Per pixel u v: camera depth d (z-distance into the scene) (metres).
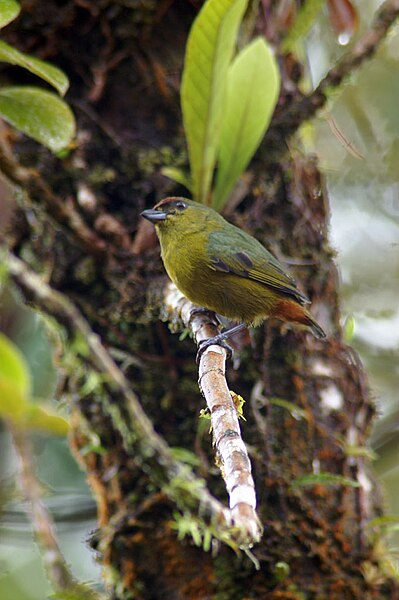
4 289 10.17
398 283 12.25
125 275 7.39
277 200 7.93
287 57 8.38
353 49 7.59
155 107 7.76
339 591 6.69
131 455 6.71
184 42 7.79
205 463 6.91
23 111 6.92
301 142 8.28
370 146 12.34
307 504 6.85
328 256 8.21
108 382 6.74
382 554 7.02
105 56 7.70
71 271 7.43
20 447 7.35
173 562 6.73
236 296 7.63
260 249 7.67
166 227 7.71
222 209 7.87
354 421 7.46
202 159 7.47
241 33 8.10
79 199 7.45
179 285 7.85
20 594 10.02
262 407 7.06
